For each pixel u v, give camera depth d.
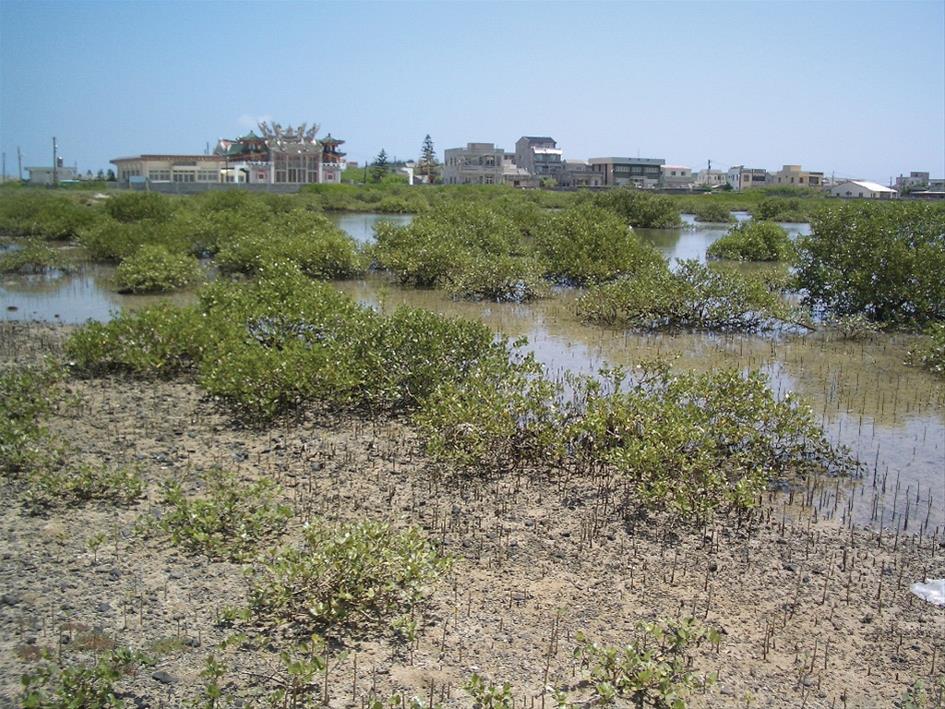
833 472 9.43
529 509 8.14
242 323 13.61
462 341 11.93
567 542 7.43
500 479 8.88
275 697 4.89
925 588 6.85
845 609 6.48
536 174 129.50
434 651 5.63
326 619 5.88
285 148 94.69
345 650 5.58
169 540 7.07
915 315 18.55
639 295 18.17
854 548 7.54
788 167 132.88
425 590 6.33
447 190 77.44
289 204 52.59
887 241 18.86
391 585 6.12
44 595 6.09
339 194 66.94
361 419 10.79
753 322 18.58
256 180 96.00
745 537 7.70
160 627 5.73
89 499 7.88
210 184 73.81
